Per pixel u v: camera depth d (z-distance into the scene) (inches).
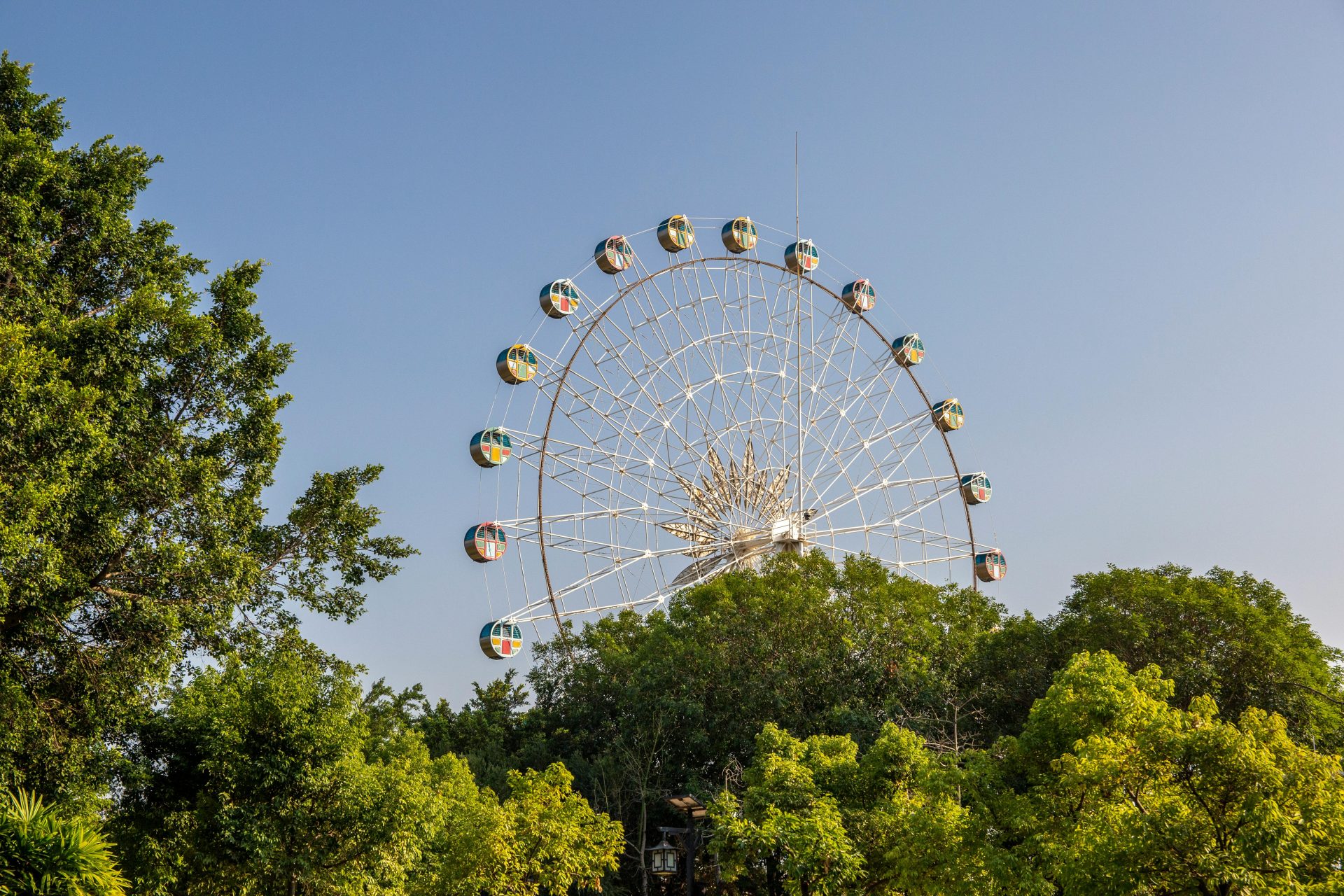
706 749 2132.1
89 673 1034.1
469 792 1792.6
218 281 1213.7
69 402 934.4
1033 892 1008.2
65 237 1206.3
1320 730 1734.7
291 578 1225.4
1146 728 908.0
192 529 1091.3
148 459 1069.1
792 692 2102.6
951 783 1114.1
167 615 1015.6
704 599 2356.1
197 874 1175.0
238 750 1155.3
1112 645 1879.9
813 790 1306.6
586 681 2529.5
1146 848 864.3
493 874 1505.9
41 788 1018.7
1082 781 966.4
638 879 2209.6
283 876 1186.0
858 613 2262.6
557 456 2471.7
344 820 1195.9
